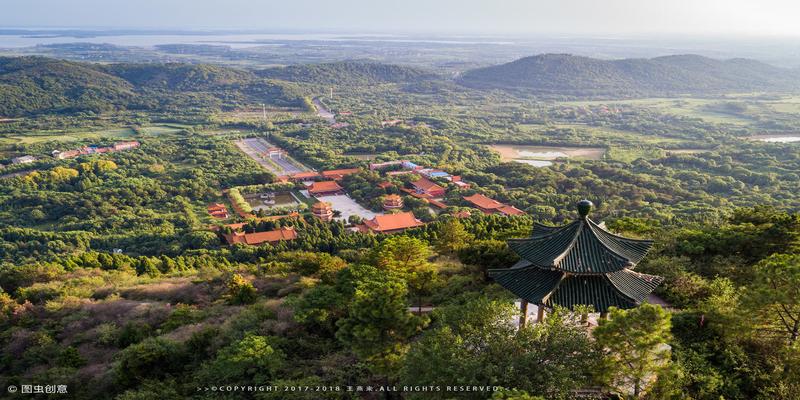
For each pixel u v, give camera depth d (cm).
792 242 6028
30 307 7088
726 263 6081
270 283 7594
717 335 4194
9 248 12238
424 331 4662
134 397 4544
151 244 12544
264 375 4606
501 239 7375
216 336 5494
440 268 7331
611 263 3847
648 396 3494
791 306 3703
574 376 3384
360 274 5678
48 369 5388
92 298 7688
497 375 3331
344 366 4688
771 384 3728
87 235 13150
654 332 3344
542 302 3822
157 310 6738
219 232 13075
